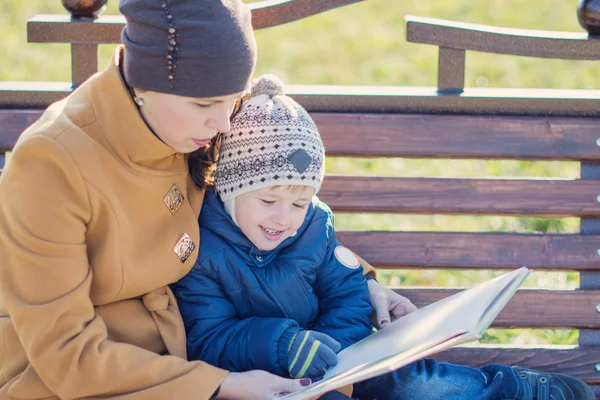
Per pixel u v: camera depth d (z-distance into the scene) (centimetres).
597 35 282
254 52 219
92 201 219
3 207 219
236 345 239
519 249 286
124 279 229
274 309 249
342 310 259
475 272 433
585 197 285
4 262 220
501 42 282
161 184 232
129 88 225
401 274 427
